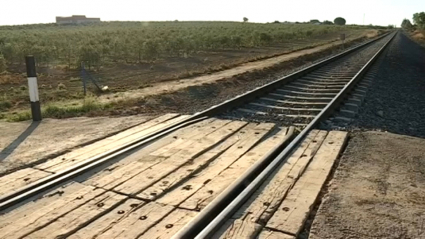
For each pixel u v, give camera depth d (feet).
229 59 94.38
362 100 35.32
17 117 27.58
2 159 16.89
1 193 13.12
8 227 10.75
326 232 10.59
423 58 110.73
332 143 18.93
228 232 10.09
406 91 49.78
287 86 41.50
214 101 35.78
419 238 10.48
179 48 106.63
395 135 21.86
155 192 13.14
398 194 13.37
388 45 145.69
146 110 30.40
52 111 29.09
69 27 357.00
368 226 10.99
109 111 29.60
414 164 16.84
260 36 153.58
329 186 13.71
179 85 43.98
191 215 11.60
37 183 13.47
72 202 12.30
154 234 10.48
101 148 18.47
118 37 152.15
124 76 65.82
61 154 17.75
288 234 10.21
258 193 12.65
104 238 10.25
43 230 10.61
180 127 22.16
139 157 16.80
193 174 15.02
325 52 112.37
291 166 15.37
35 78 25.22
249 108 30.27
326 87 42.11
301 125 24.47
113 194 12.92
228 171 15.39
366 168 15.89
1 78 63.57
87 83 58.54
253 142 19.45
